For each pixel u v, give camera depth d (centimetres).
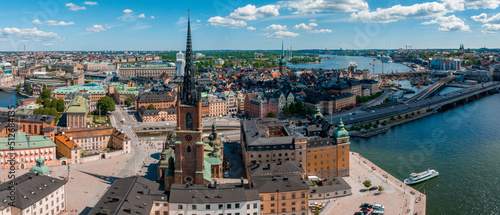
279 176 19025
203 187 17162
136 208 15175
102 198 15875
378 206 19088
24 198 15638
